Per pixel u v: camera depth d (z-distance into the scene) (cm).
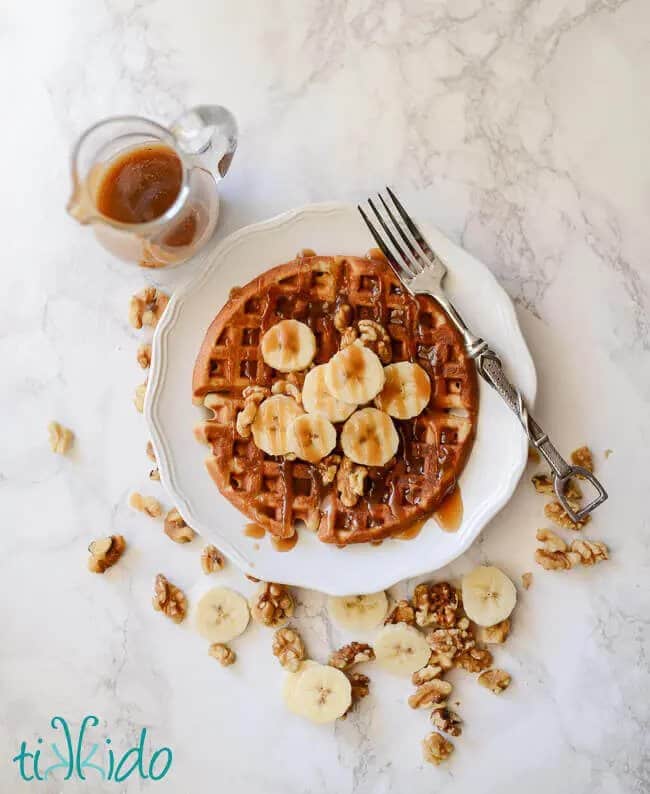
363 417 59
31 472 65
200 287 61
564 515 62
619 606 63
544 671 63
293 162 64
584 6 63
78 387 65
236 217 64
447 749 62
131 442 64
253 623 64
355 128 63
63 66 65
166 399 61
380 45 63
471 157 63
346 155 63
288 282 60
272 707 64
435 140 63
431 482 59
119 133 57
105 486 65
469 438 60
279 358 60
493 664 63
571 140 63
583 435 63
